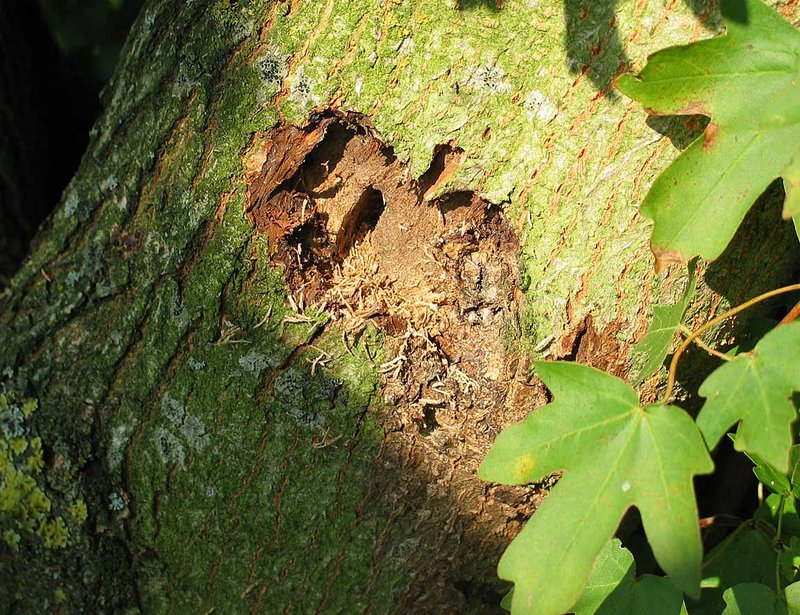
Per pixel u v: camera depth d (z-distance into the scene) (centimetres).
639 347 52
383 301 53
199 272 53
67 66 79
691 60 47
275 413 53
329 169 53
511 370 52
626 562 51
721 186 47
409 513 54
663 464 46
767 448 46
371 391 53
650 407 47
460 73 50
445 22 50
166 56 53
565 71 50
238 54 52
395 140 51
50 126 77
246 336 53
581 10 49
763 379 46
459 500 54
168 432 55
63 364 56
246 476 54
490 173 51
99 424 56
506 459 48
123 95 55
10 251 77
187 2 53
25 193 76
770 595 50
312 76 51
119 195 54
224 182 52
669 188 48
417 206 52
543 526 47
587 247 51
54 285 56
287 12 51
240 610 56
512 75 50
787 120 47
